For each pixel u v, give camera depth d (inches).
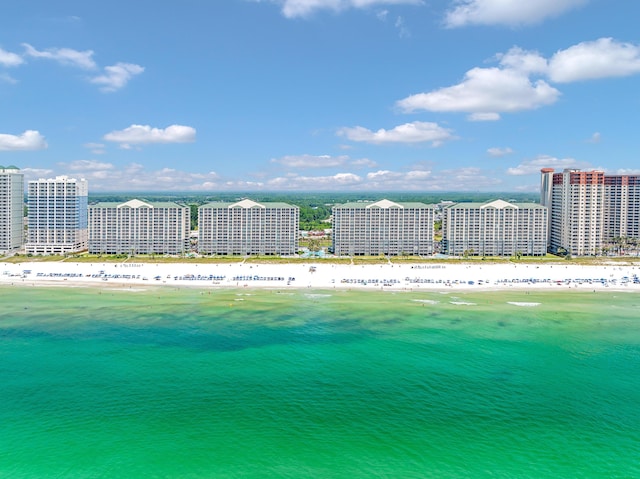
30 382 7849.4
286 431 6471.5
